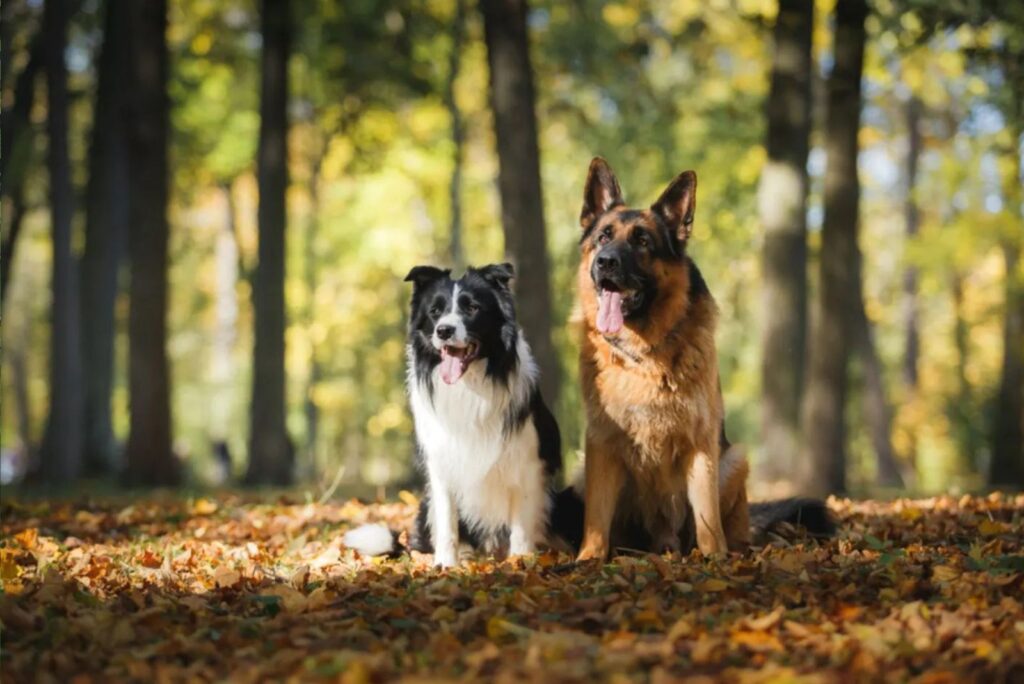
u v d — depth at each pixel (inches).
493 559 336.8
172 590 291.4
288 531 428.1
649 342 326.6
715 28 951.6
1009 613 239.8
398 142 1195.3
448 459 335.9
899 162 1321.4
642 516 352.2
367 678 202.2
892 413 1508.4
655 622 236.2
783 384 714.8
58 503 546.6
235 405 1641.2
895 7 637.3
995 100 766.5
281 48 807.1
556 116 1053.8
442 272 343.6
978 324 1354.6
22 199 958.4
